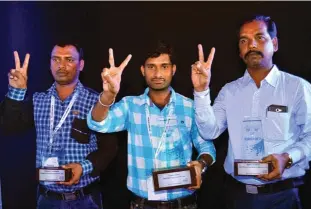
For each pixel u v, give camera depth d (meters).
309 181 3.29
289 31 3.23
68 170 2.30
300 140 2.25
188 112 2.38
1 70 3.42
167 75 2.29
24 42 3.45
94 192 2.59
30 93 3.47
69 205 2.50
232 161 2.39
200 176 2.17
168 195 2.29
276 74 2.32
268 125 2.27
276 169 2.08
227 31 3.31
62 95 2.63
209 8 3.32
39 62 3.46
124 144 3.53
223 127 2.45
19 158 3.56
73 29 3.44
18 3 3.43
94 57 3.44
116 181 3.54
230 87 2.43
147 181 2.27
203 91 2.20
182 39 3.35
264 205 2.30
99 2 3.40
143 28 3.38
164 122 2.33
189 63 3.36
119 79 2.09
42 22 3.45
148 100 2.37
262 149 2.27
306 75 3.23
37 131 2.58
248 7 3.27
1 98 3.41
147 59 2.30
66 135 2.51
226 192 2.50
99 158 2.50
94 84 3.45
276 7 3.23
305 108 2.22
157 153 2.29
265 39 2.23
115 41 3.41
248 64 2.29
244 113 2.34
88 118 2.23
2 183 3.57
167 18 3.36
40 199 2.56
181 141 2.33
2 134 3.54
